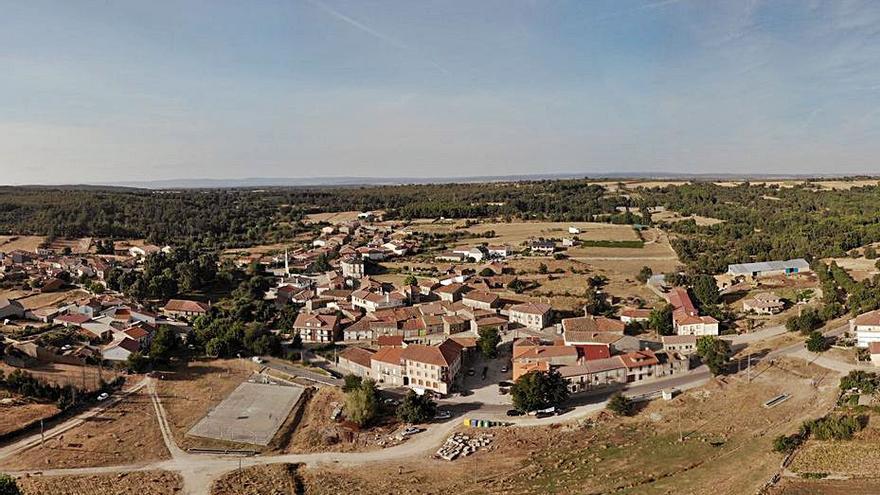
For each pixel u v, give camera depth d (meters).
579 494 107.50
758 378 155.12
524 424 138.38
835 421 122.56
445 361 159.25
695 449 121.81
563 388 149.00
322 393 158.50
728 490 106.12
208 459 126.12
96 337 194.88
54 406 146.75
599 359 165.50
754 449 119.81
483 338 184.88
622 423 136.25
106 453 128.00
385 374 168.75
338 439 134.50
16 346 172.75
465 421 140.00
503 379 167.75
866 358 160.38
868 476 107.50
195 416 146.38
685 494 105.94
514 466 119.56
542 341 185.75
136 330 193.12
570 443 127.94
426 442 132.00
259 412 148.50
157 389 162.12
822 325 192.50
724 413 137.50
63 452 127.81
